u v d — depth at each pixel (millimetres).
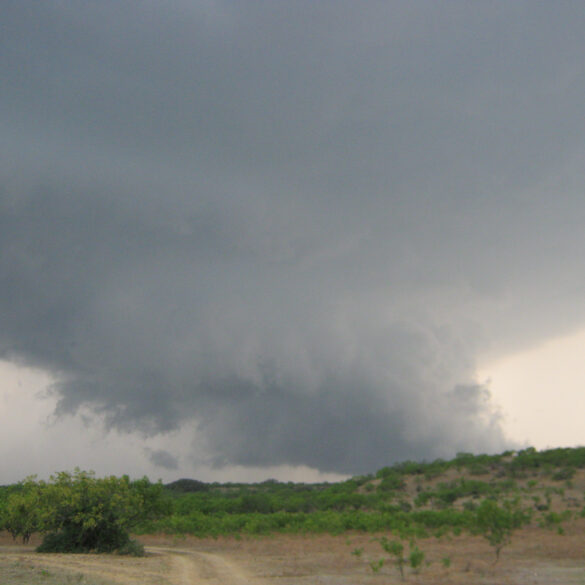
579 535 45312
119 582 22047
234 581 23391
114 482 37625
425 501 89125
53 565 27438
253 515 71562
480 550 36438
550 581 22812
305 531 56281
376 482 127500
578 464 103188
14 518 45156
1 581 21188
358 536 52062
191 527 58156
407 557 32875
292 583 22781
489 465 116812
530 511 58969
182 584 22234
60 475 37344
